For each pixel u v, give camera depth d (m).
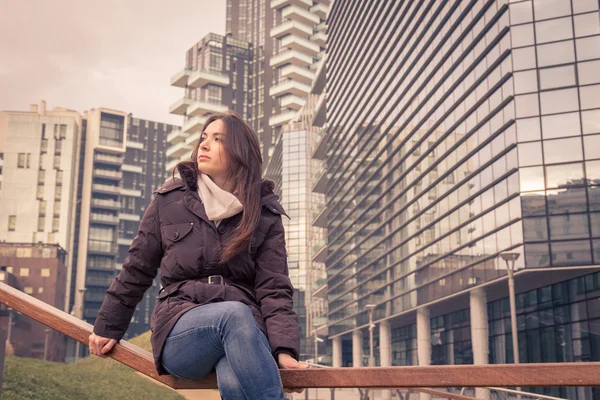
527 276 38.75
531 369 1.74
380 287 60.50
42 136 125.25
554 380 1.71
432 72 51.81
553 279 39.47
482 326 42.78
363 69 71.00
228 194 2.17
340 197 76.81
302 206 99.62
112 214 130.88
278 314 2.16
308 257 97.62
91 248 125.44
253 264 2.25
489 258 41.03
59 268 99.88
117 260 134.75
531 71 39.72
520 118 39.41
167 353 2.04
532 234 37.66
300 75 137.62
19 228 119.81
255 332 1.94
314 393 14.66
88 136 131.62
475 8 44.81
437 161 49.91
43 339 91.69
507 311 44.47
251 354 1.90
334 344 74.88
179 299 2.11
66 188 123.88
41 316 2.35
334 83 84.88
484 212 42.22
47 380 24.67
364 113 69.31
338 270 75.06
